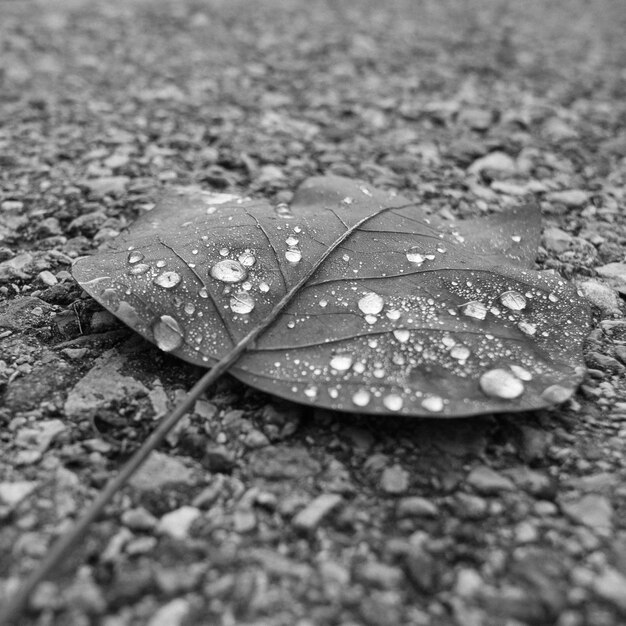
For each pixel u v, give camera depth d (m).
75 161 0.22
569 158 0.23
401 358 0.12
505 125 0.26
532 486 0.11
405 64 0.33
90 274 0.13
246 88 0.29
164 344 0.12
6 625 0.09
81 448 0.12
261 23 0.39
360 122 0.26
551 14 0.45
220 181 0.21
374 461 0.12
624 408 0.13
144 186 0.20
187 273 0.13
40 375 0.13
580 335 0.13
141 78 0.30
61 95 0.27
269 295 0.13
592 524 0.11
